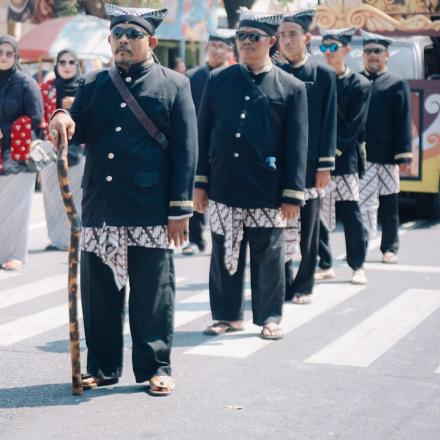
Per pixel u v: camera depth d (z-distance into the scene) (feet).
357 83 32.83
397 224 38.09
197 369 24.00
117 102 21.45
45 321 28.89
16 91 35.47
